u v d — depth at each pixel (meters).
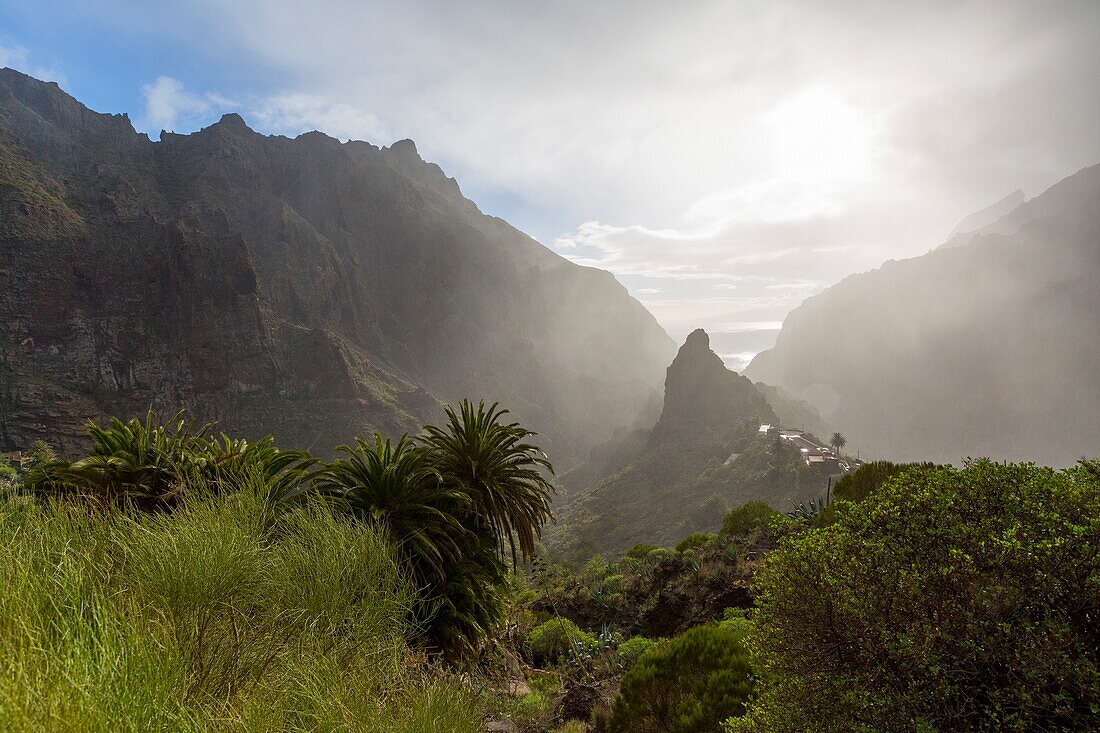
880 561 2.74
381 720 3.07
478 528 10.85
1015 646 2.29
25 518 2.99
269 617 3.36
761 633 3.21
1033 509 2.59
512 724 6.50
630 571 20.58
